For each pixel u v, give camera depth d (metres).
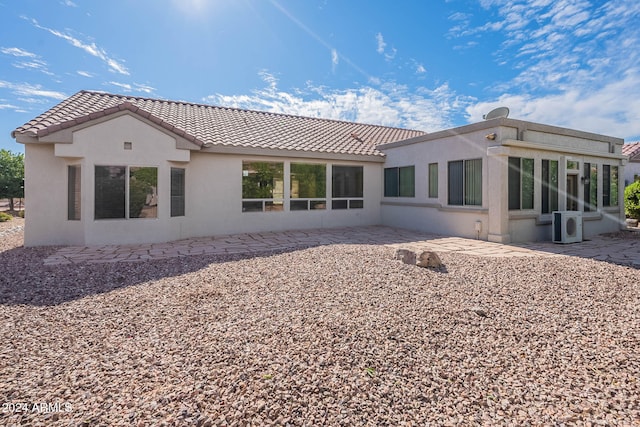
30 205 9.34
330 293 4.89
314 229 13.38
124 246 9.34
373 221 14.92
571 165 11.53
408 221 13.50
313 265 6.66
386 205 14.72
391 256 7.45
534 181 10.55
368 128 18.52
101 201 9.35
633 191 14.94
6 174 21.97
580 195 11.78
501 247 9.25
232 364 2.93
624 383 2.75
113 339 3.47
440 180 11.95
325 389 2.57
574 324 3.94
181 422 2.19
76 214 9.50
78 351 3.21
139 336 3.54
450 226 11.59
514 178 10.14
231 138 12.16
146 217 9.91
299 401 2.43
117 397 2.47
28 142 8.95
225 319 3.97
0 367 2.91
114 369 2.87
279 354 3.10
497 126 9.86
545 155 10.78
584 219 11.78
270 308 4.31
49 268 6.62
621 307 4.51
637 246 9.52
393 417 2.30
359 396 2.51
